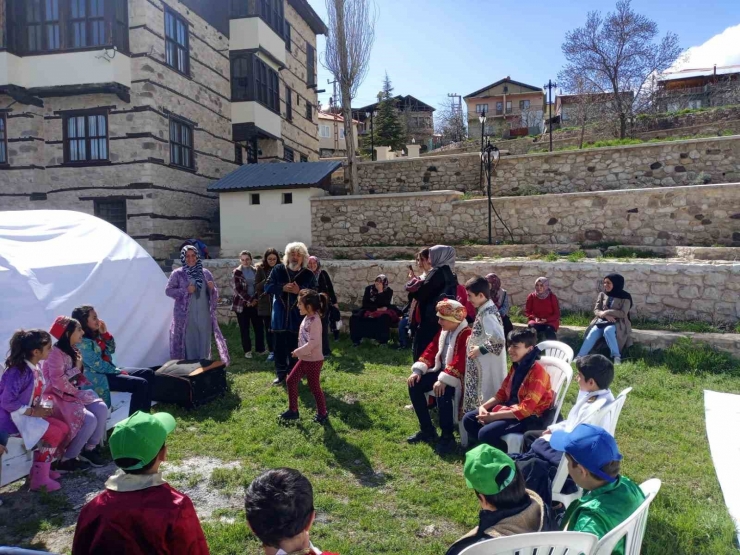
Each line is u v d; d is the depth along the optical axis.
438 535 3.84
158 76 14.07
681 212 11.43
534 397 4.40
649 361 7.77
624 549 2.43
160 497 2.32
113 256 7.44
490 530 2.48
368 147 39.38
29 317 6.05
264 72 18.94
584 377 4.02
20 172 14.09
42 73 13.57
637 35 24.08
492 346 4.95
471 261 10.85
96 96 13.95
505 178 15.70
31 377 4.51
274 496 1.99
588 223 12.19
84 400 5.03
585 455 2.53
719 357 7.46
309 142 24.19
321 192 14.69
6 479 4.70
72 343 4.96
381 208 13.82
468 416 4.93
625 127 21.69
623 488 2.59
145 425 2.34
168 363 6.75
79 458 5.00
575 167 14.91
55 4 13.76
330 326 9.62
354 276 11.23
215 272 12.24
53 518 4.12
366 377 7.51
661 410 6.12
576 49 24.83
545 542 2.20
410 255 12.41
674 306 9.10
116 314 7.28
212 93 16.78
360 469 4.86
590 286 9.70
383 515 4.08
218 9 17.22
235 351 9.17
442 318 5.15
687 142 13.69
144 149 13.78
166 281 8.32
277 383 7.23
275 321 7.15
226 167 17.62
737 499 4.00
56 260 6.68
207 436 5.61
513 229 12.85
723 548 3.50
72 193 14.19
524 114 38.16
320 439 5.47
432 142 41.06
